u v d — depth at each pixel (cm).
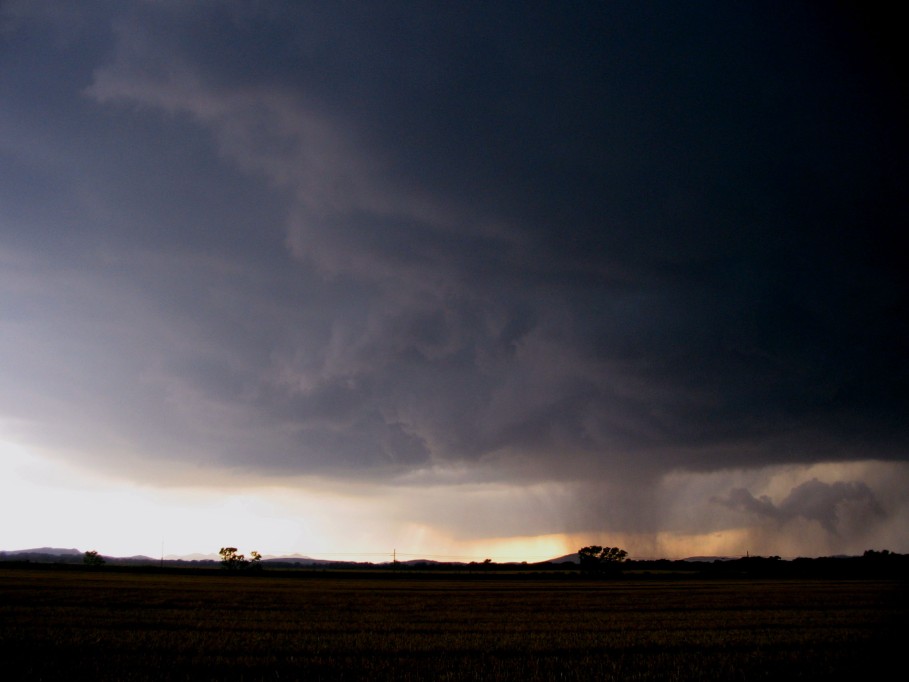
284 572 14025
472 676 1980
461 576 12531
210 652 2384
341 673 2025
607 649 2511
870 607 4475
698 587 7769
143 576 10244
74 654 2325
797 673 2064
